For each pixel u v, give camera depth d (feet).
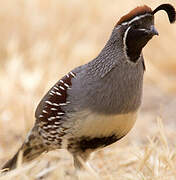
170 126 61.11
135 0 87.97
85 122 41.93
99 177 39.83
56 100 43.68
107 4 87.25
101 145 43.34
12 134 56.49
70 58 72.43
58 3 82.12
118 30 41.98
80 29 78.64
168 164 42.34
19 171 39.42
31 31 77.82
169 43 80.94
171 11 42.78
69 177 45.62
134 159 48.37
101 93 41.70
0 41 76.07
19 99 60.70
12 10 80.43
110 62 42.09
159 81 75.56
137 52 41.88
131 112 42.16
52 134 44.73
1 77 66.23
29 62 71.20
